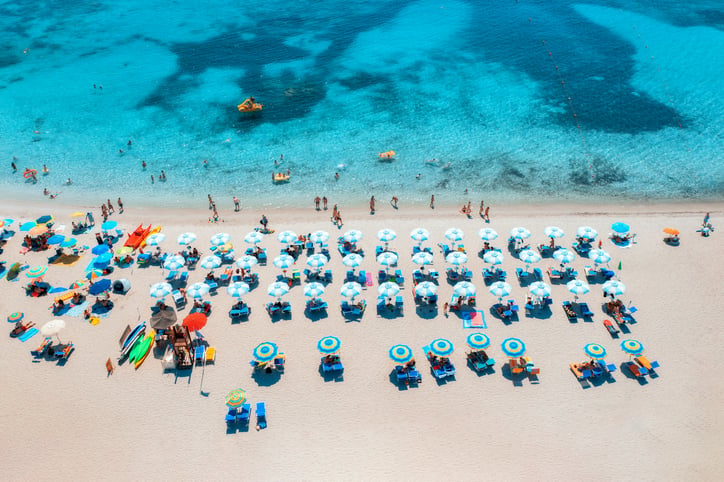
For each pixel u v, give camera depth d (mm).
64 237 40125
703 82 74438
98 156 60562
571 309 33938
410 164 57375
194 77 83438
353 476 23719
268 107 72375
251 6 122000
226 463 24484
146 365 30219
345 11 115812
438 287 37000
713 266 38156
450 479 23516
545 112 68438
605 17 104375
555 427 25984
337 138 63625
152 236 39875
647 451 24719
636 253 40156
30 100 75625
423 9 114750
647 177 53562
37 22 112750
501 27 101750
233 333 32656
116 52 94750
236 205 49719
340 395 28047
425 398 27781
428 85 77938
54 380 29234
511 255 40625
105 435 26000
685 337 31484
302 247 42531
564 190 51750
